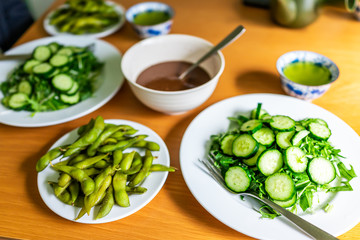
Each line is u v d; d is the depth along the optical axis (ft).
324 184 1.30
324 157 1.34
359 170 1.35
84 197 1.30
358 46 2.03
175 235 1.27
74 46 2.13
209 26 2.33
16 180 1.49
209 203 1.29
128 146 1.48
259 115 1.54
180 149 1.48
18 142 1.65
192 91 1.49
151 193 1.32
